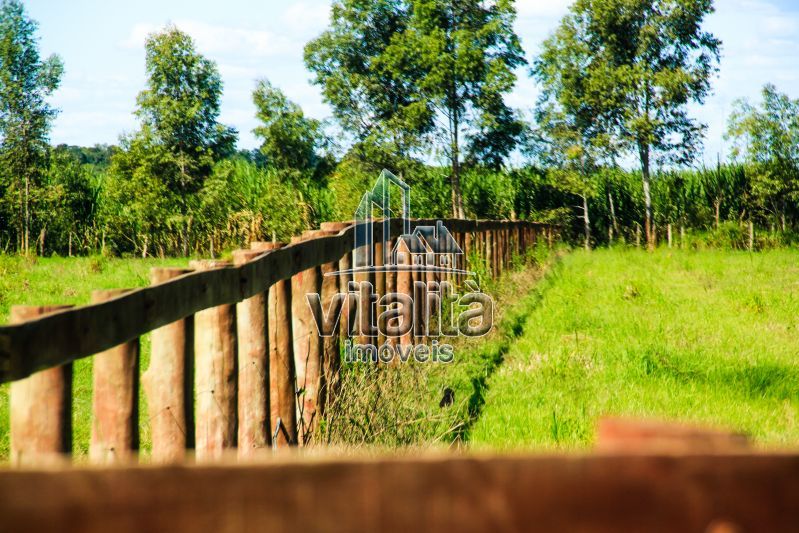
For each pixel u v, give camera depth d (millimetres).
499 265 28734
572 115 68875
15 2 59562
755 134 62625
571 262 39281
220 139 60719
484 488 1652
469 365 13703
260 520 1602
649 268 33375
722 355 14430
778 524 1715
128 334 5043
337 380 10336
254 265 7523
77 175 63656
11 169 60500
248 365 7859
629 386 12367
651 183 68312
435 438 9258
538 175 70688
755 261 38594
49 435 4547
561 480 1671
